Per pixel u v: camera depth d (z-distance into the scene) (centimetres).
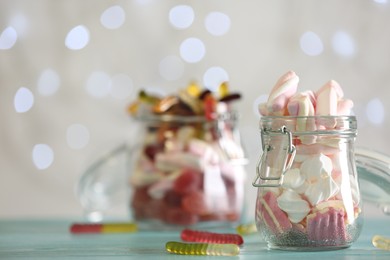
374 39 170
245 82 168
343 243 77
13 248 87
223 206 101
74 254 81
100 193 116
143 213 103
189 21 168
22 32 170
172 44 169
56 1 169
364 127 171
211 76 168
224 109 102
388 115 171
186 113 102
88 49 170
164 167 101
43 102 171
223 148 102
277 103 77
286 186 75
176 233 100
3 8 169
